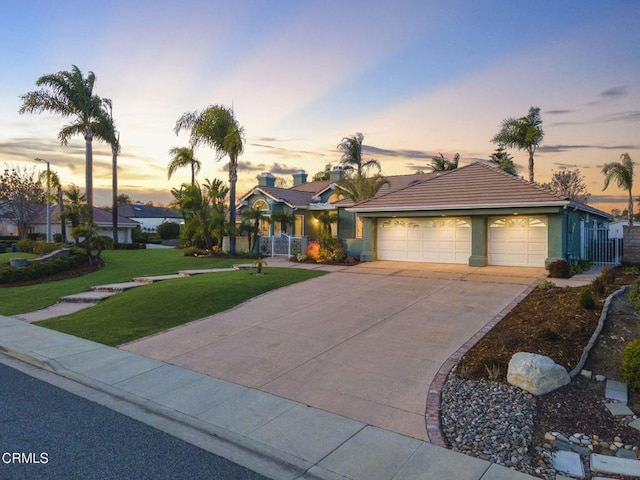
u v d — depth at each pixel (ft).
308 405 19.70
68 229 130.62
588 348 23.54
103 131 105.29
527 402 18.85
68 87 97.86
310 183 111.45
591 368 22.04
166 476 14.05
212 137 82.53
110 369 24.84
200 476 14.10
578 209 57.93
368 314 34.99
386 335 29.66
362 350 26.94
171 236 161.27
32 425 17.85
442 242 61.52
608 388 19.97
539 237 54.75
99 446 16.07
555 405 18.75
